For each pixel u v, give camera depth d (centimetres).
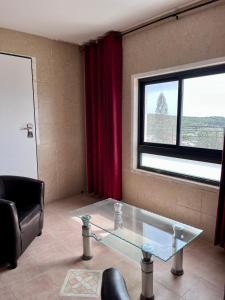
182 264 199
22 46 307
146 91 315
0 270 199
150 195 310
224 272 197
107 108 332
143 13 258
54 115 349
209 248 234
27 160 326
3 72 294
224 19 220
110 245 224
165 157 301
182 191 271
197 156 264
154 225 212
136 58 304
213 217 246
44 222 287
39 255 220
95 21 278
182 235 191
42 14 257
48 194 355
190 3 236
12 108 305
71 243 240
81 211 244
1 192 246
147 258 165
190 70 258
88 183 385
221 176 220
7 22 277
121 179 347
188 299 167
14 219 194
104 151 350
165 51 271
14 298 169
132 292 174
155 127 310
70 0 227
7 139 305
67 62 353
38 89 328
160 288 178
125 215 233
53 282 185
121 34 312
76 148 381
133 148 327
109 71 319
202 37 237
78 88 371
